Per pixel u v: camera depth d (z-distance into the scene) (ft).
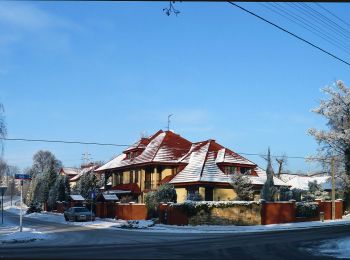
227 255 60.29
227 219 126.52
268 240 83.20
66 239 87.25
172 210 131.44
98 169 224.33
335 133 168.86
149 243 77.97
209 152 173.47
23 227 121.70
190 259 54.90
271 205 132.26
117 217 164.86
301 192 174.91
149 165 180.86
